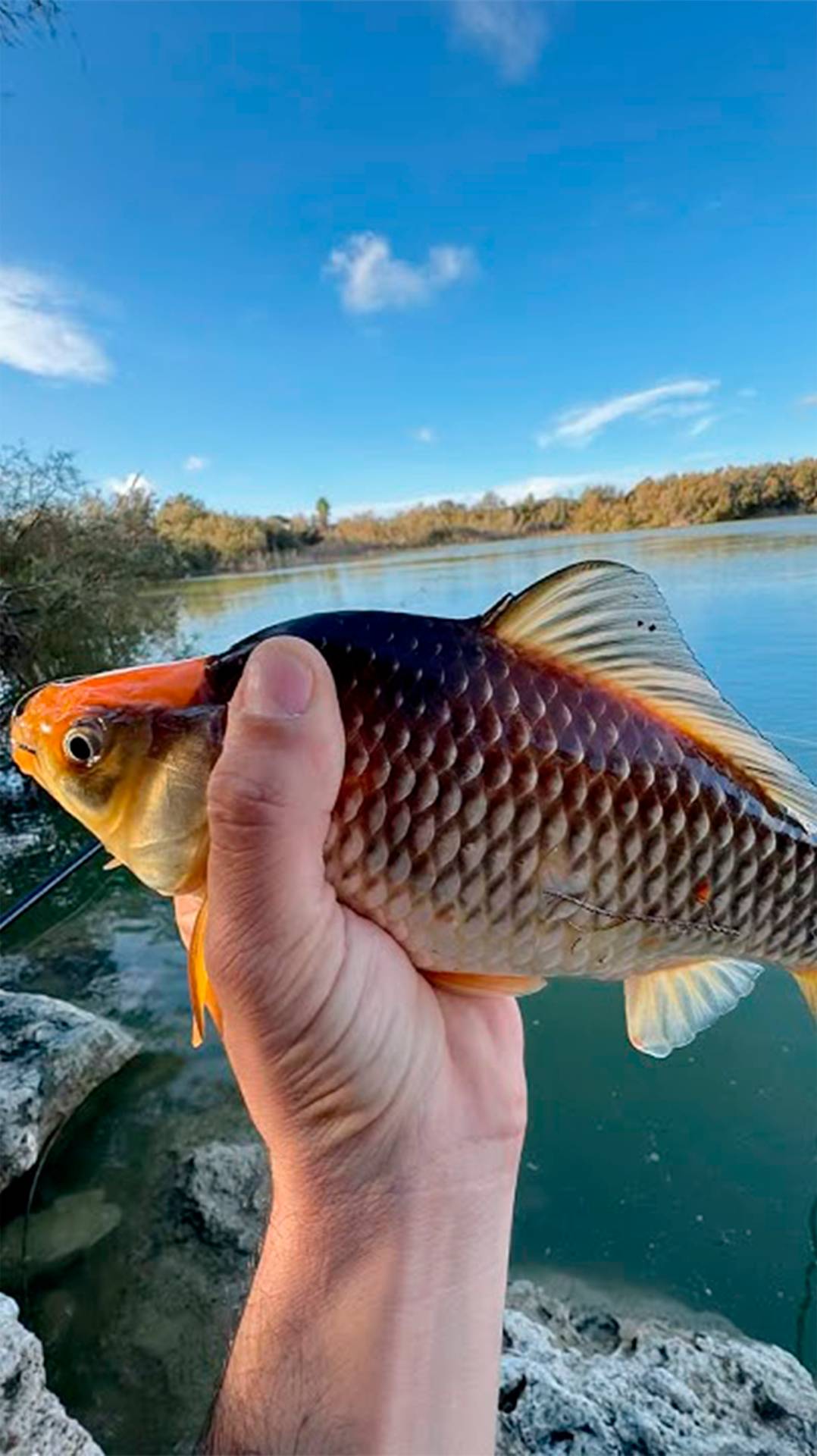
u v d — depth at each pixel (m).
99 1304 0.45
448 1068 0.19
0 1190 0.51
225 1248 0.48
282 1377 0.17
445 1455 0.16
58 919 0.96
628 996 0.22
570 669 0.18
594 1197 0.51
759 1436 0.33
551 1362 0.36
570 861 0.18
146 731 0.17
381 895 0.17
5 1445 0.31
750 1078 0.59
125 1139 0.57
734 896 0.19
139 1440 0.39
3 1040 0.61
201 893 0.18
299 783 0.16
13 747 0.19
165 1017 0.73
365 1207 0.17
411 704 0.17
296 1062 0.17
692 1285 0.45
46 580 1.65
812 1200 0.50
